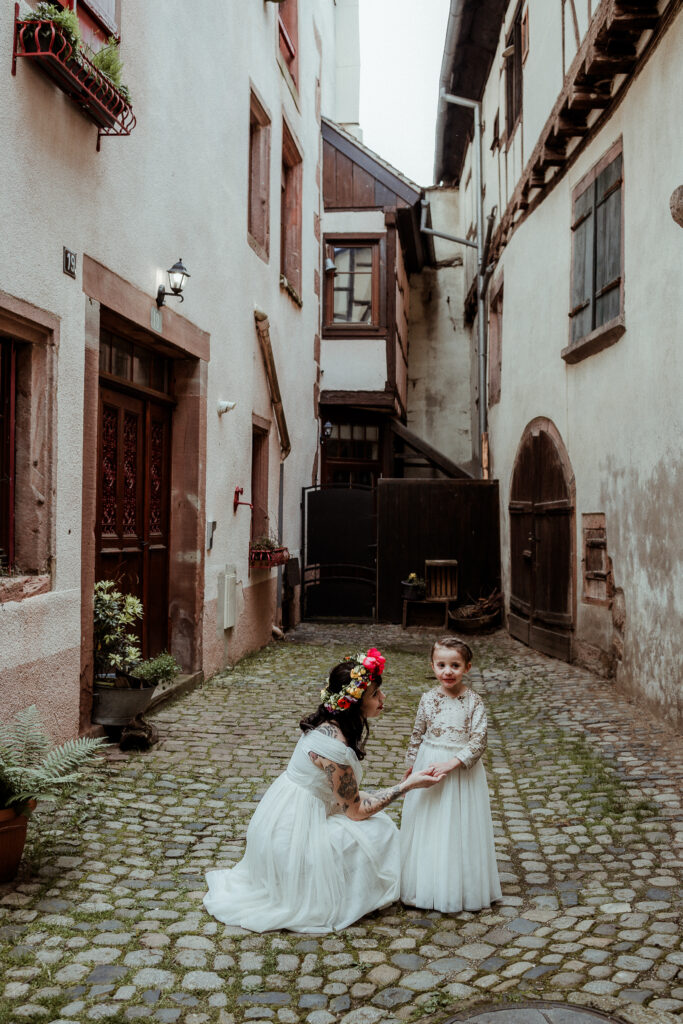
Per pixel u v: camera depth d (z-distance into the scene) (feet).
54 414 15.67
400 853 11.47
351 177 48.85
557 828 14.03
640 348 21.90
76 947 9.77
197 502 24.02
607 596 25.14
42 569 15.56
